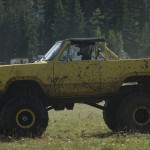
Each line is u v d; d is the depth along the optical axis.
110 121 18.73
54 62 17.38
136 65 17.70
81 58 17.56
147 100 17.66
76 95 17.62
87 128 20.12
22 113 17.00
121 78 17.66
